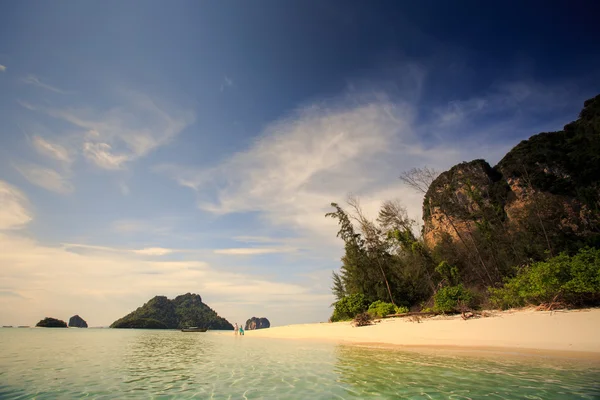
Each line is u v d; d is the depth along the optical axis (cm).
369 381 762
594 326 1196
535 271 1630
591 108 3142
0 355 1488
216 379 862
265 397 649
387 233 3428
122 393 704
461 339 1416
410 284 3161
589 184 2747
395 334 1811
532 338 1232
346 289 3612
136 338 3481
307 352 1476
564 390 601
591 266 1456
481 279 2786
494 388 636
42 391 725
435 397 596
